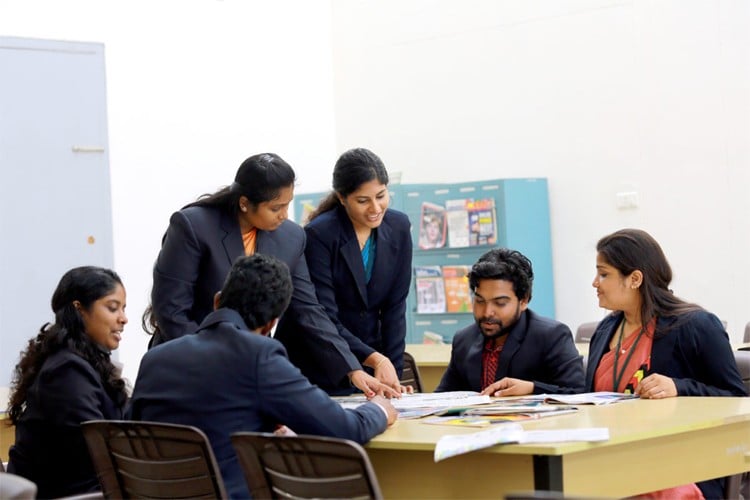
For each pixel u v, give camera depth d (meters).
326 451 2.61
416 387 5.74
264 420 3.19
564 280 9.22
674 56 8.54
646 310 4.04
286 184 4.04
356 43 10.59
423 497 3.18
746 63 8.16
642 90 8.73
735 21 8.21
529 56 9.43
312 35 10.53
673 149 8.55
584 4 9.05
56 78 8.58
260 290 3.28
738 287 8.22
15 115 8.37
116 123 8.88
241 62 9.83
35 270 8.41
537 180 9.21
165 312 4.02
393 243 4.58
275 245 4.22
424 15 10.12
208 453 2.91
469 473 3.06
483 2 9.73
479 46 9.77
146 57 9.10
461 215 9.20
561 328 4.34
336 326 4.47
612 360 4.13
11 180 8.34
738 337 8.21
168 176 9.21
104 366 3.84
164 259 4.06
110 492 3.29
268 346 3.18
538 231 9.16
